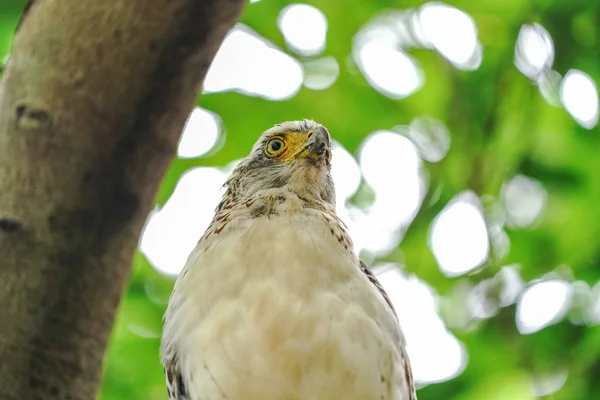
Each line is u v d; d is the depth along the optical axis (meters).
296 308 6.81
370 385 6.82
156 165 5.94
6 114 5.77
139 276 13.20
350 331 6.81
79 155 5.74
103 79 5.65
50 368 6.05
